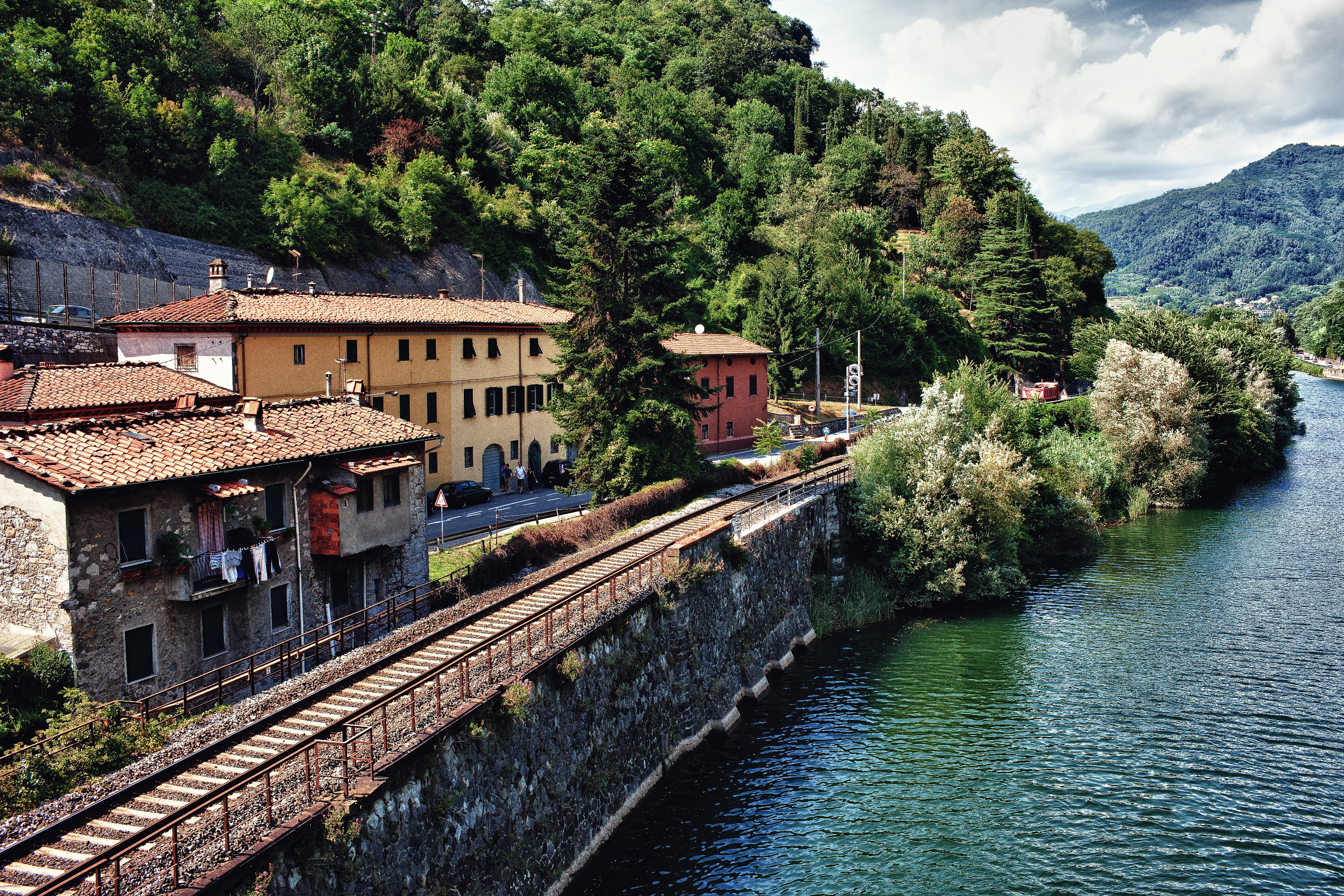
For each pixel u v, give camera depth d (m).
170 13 74.94
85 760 15.26
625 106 117.75
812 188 112.88
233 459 22.81
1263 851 22.17
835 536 41.66
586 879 19.69
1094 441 64.25
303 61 82.06
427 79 93.94
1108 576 46.12
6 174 50.09
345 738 14.11
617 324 40.69
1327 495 64.56
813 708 30.34
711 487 43.56
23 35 57.50
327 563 26.28
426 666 19.34
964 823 23.31
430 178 77.88
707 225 101.00
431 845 14.91
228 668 22.59
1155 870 21.41
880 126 150.00
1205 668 33.50
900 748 27.34
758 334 83.38
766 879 20.73
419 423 46.97
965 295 113.62
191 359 38.50
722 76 154.62
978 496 42.72
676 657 26.23
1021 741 27.88
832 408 81.94
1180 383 63.00
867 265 97.81
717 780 25.17
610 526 35.00
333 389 41.97
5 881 11.41
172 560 20.77
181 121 63.06
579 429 41.34
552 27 130.62
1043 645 36.41
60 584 18.83
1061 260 114.44
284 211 63.84
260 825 12.53
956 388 54.69
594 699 21.31
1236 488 68.50
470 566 27.89
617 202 41.31
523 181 91.12
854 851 21.92
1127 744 27.69
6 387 28.89
